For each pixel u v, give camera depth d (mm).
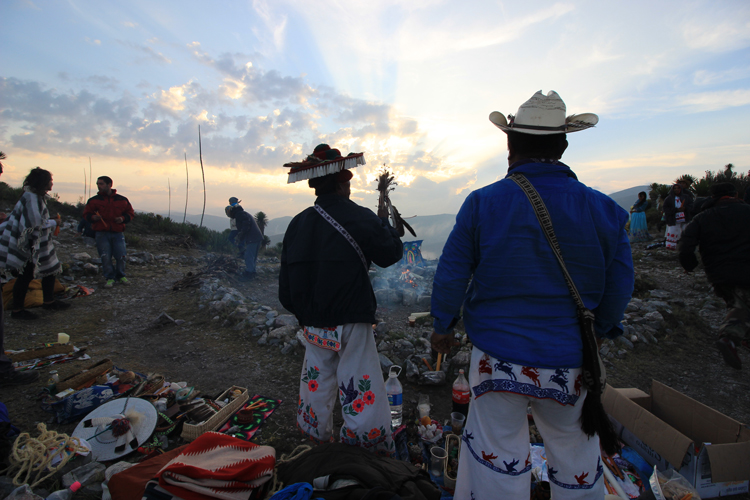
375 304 2051
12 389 3053
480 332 1412
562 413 1360
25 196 4598
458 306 1481
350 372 1989
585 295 1324
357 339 1991
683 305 5492
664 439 2170
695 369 3834
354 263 1966
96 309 5488
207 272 7492
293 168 2105
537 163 1432
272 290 7340
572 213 1304
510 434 1401
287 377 3564
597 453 1426
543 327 1308
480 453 1423
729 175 13266
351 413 1983
